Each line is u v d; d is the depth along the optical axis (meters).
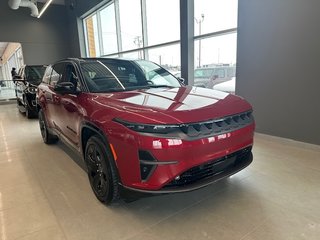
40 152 3.71
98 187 2.20
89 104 2.20
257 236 1.69
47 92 3.56
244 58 4.20
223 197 2.21
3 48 16.08
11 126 5.83
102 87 2.53
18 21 11.03
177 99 2.05
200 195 2.26
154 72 3.08
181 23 5.66
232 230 1.76
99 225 1.88
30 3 10.45
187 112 1.75
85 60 2.89
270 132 4.02
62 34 12.21
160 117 1.68
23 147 4.01
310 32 3.29
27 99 6.47
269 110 3.97
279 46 3.67
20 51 11.71
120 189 1.89
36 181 2.69
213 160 1.80
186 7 5.46
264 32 3.83
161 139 1.63
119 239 1.71
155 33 7.24
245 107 2.12
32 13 10.79
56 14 11.91
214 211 2.00
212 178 1.85
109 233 1.78
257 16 3.88
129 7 8.21
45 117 3.88
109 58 3.04
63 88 2.54
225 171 1.97
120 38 9.07
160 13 6.90
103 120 1.91
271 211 1.98
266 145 3.63
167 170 1.66
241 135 1.97
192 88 2.61
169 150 1.63
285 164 2.90
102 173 2.08
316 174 2.62
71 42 12.25
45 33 11.76
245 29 4.09
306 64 3.39
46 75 4.01
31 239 1.75
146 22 7.58
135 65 3.05
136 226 1.85
